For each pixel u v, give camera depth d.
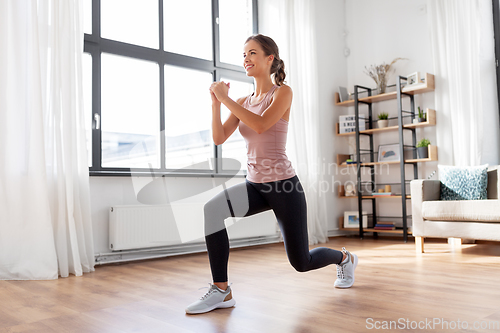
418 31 5.03
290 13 4.79
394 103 5.18
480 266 2.86
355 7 5.61
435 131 4.77
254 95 1.86
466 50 4.46
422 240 3.61
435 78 4.70
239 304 1.89
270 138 1.69
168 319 1.68
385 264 2.99
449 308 1.75
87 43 3.52
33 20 2.86
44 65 2.96
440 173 3.98
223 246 1.78
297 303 1.88
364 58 5.52
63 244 2.87
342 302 1.88
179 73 4.18
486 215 3.24
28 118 2.85
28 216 2.79
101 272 3.00
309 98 4.91
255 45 1.77
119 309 1.88
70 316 1.77
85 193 3.13
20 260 2.74
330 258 2.03
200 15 4.41
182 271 2.94
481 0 4.44
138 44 3.91
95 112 3.52
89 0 3.60
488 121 4.41
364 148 5.39
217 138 1.48
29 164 2.81
